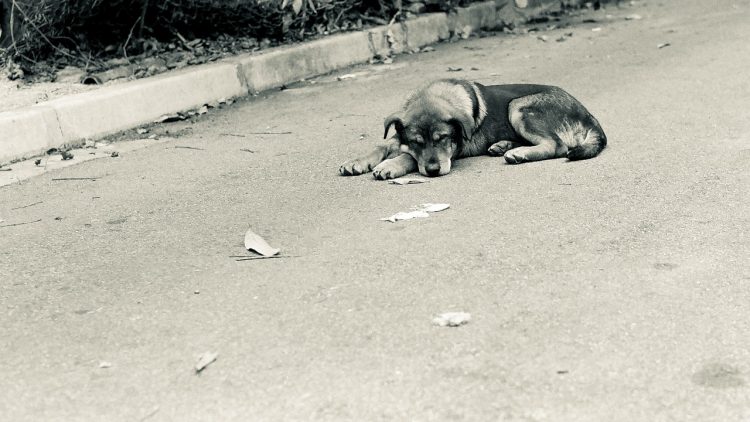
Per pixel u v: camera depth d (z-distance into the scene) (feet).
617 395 11.75
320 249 17.85
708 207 19.16
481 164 24.00
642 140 25.18
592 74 35.78
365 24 45.29
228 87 35.06
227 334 14.12
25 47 35.04
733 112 27.66
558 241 17.49
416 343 13.42
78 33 36.88
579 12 55.93
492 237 17.90
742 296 14.60
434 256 16.98
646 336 13.33
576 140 24.44
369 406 11.73
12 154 26.84
